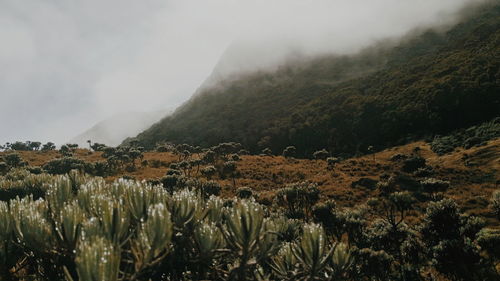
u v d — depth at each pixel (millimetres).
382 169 57875
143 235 4086
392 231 23797
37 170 56500
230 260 5594
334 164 66562
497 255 19156
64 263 4551
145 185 5195
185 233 5129
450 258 18031
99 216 4520
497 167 47562
